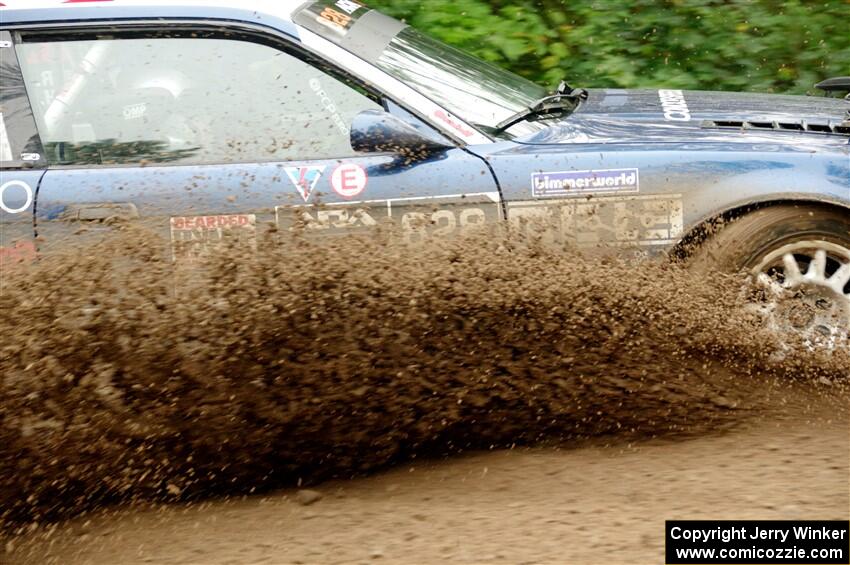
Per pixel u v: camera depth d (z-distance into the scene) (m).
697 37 12.23
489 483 6.27
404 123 7.18
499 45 12.23
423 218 7.12
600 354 7.07
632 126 7.82
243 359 6.85
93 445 6.67
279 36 7.46
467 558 5.22
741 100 8.62
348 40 7.64
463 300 7.04
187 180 7.18
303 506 6.23
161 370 6.79
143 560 5.70
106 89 7.46
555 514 5.68
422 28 12.31
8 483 6.52
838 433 6.49
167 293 6.98
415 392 6.90
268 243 7.07
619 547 5.17
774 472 5.93
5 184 7.19
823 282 7.18
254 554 5.59
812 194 7.07
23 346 6.73
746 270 7.18
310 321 6.92
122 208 7.11
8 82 7.44
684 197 7.14
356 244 7.09
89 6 7.53
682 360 7.13
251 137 7.38
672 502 5.66
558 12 12.44
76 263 7.02
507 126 7.54
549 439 6.75
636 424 6.80
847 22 12.05
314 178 7.16
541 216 7.15
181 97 7.44
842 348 7.18
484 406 6.92
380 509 6.06
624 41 12.32
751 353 7.21
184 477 6.63
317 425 6.84
